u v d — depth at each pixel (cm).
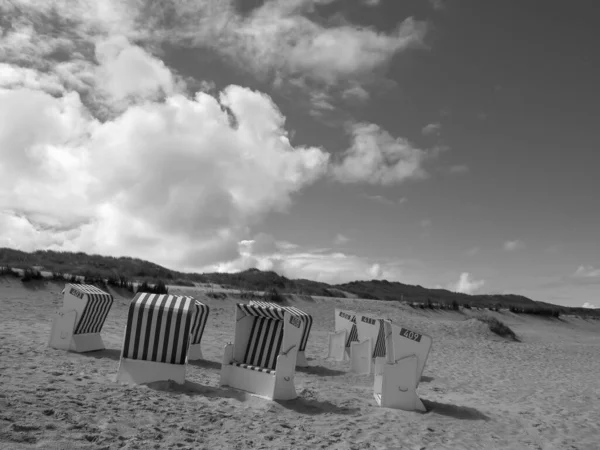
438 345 2119
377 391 892
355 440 639
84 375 787
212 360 1168
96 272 2491
